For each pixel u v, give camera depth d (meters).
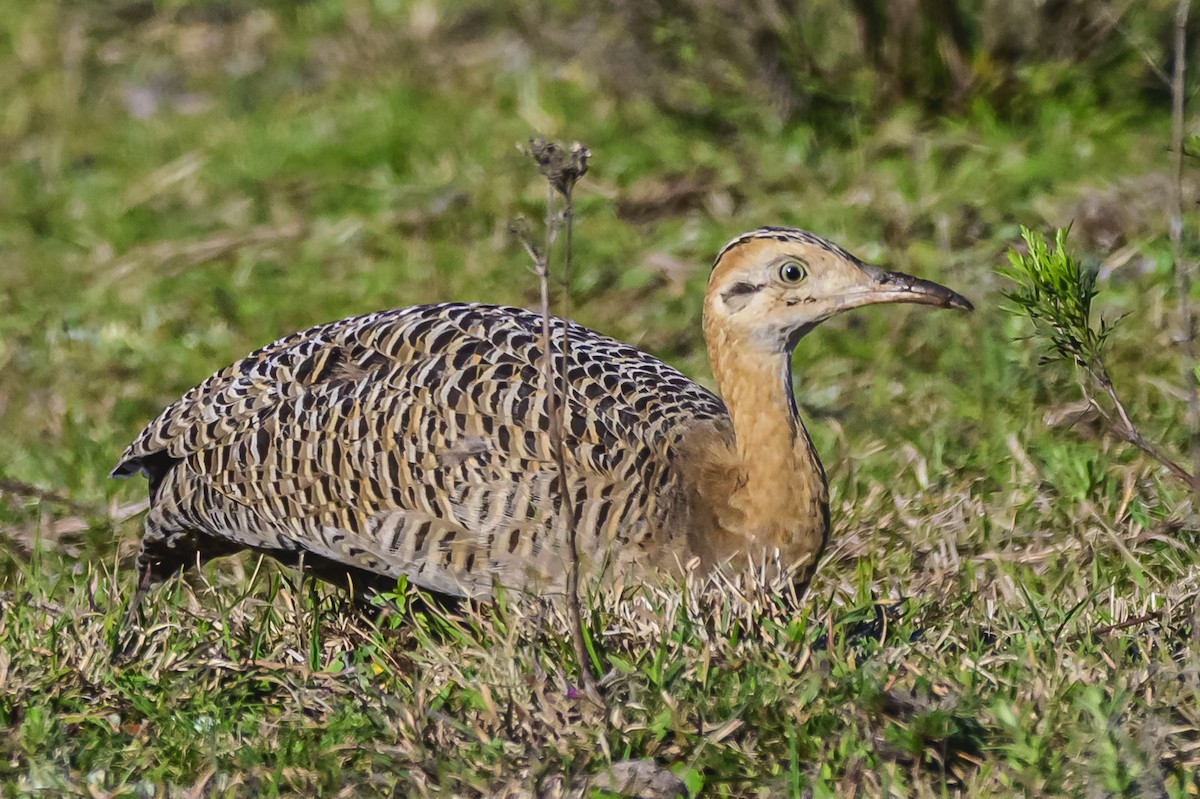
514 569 9.34
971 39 17.06
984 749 7.49
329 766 7.77
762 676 7.97
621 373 9.90
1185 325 8.49
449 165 17.30
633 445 9.44
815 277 9.45
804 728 7.67
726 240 15.31
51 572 11.01
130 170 18.53
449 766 7.63
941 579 9.59
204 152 18.59
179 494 10.14
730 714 7.75
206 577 10.40
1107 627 8.48
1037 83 16.91
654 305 14.52
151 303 15.41
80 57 21.48
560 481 8.18
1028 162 15.79
